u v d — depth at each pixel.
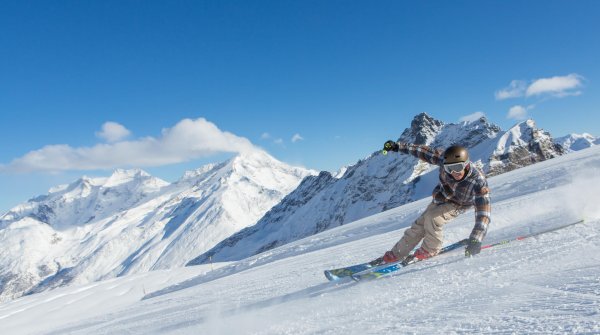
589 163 18.39
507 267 3.42
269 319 3.70
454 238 6.77
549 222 5.31
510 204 9.88
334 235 21.30
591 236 3.83
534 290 2.63
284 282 6.44
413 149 4.68
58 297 26.81
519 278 3.01
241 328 3.64
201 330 4.00
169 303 8.73
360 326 2.77
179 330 4.34
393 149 4.79
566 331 1.87
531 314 2.20
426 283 3.55
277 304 4.36
